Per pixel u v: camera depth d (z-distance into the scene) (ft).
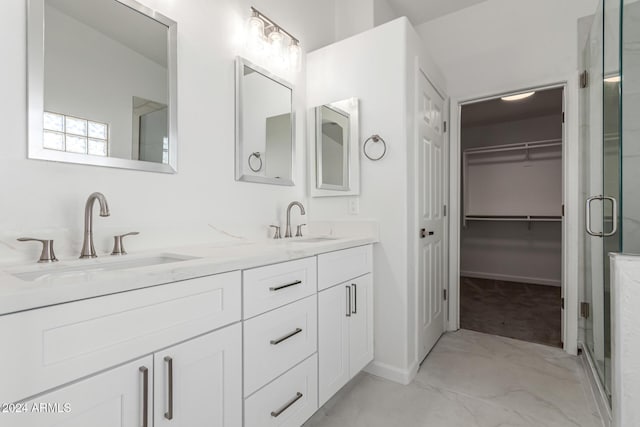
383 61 6.38
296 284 4.34
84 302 2.30
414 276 6.51
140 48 4.28
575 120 7.45
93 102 3.82
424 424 4.88
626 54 4.61
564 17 7.61
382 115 6.37
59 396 2.17
